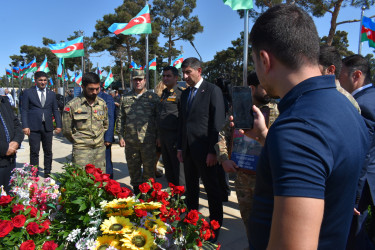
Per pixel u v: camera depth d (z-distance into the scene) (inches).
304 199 24.8
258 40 34.0
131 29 213.8
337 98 31.0
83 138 129.0
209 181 111.0
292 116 28.8
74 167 79.4
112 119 161.2
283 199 25.8
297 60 31.4
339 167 27.9
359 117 33.6
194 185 122.0
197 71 115.5
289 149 26.5
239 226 121.5
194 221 65.4
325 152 26.5
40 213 71.9
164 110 145.9
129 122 148.7
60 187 76.5
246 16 120.2
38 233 61.6
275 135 28.5
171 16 1005.2
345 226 31.7
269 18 33.0
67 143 331.9
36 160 192.1
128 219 60.8
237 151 90.1
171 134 144.6
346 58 93.3
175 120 143.7
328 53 72.8
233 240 109.8
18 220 60.2
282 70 32.6
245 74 120.9
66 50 281.9
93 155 131.6
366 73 90.7
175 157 146.5
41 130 189.9
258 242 36.0
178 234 66.9
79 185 68.4
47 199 76.7
